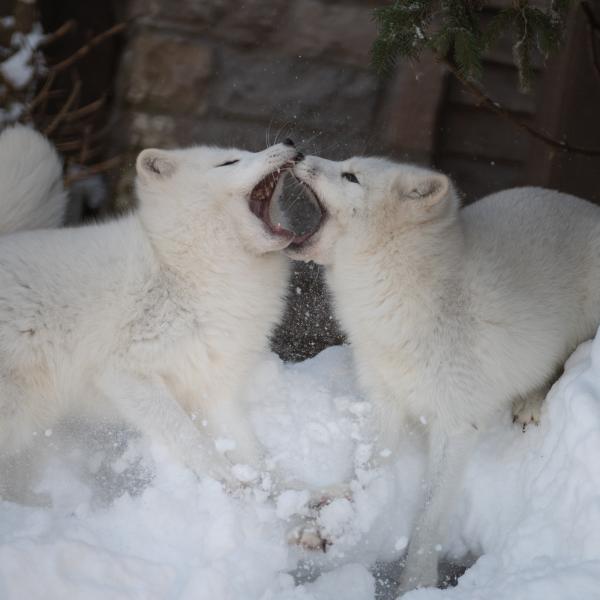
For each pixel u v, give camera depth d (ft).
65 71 25.64
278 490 15.28
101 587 12.17
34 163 17.80
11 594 11.71
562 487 13.14
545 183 26.30
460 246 16.10
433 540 14.85
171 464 15.25
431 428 16.08
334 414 17.15
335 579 14.11
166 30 24.97
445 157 26.30
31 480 15.53
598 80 23.63
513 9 16.42
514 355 15.65
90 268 15.43
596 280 16.79
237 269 16.11
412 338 15.70
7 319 14.83
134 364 15.44
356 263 16.10
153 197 16.16
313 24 25.09
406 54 16.61
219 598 12.44
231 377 16.51
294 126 25.44
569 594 10.92
